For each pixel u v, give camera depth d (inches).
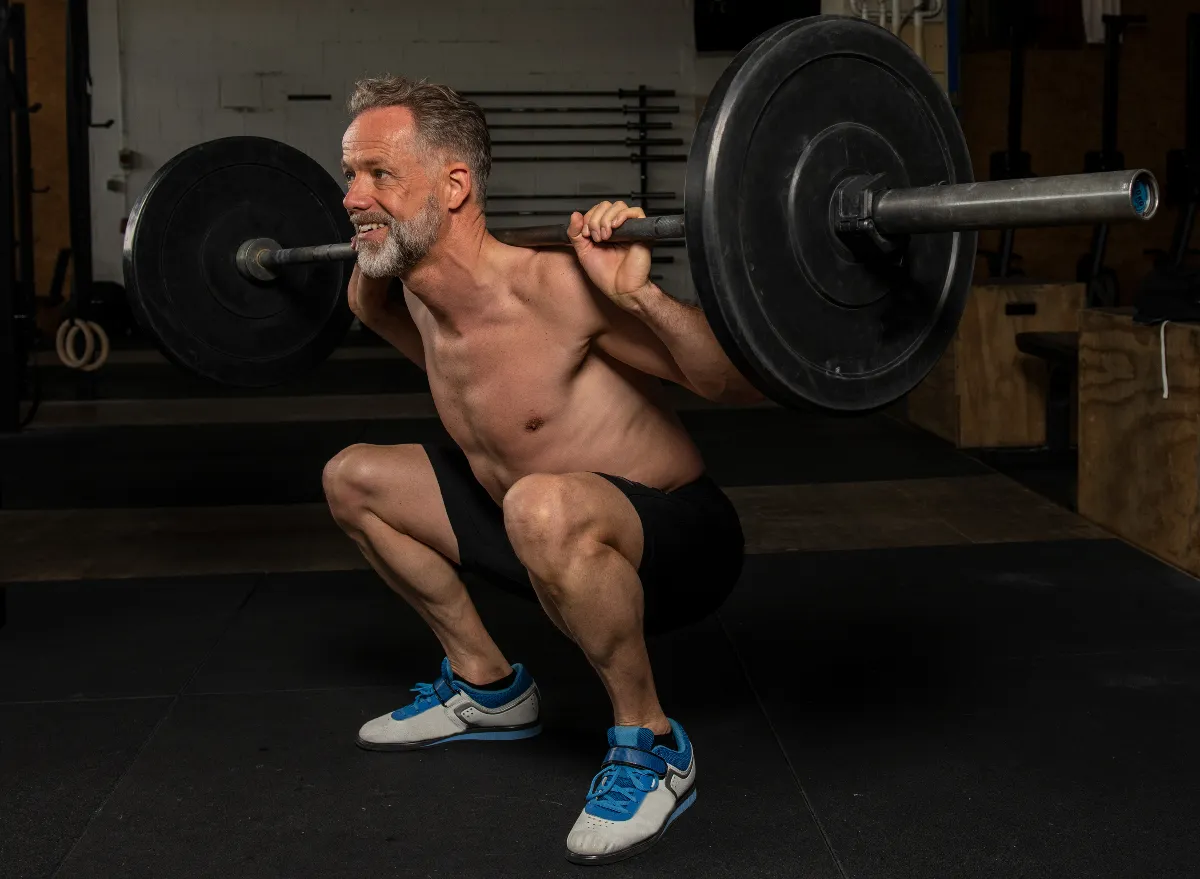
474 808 70.5
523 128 348.5
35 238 352.2
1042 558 119.5
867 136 57.1
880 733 79.3
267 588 114.8
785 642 96.8
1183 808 68.4
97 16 343.0
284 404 229.9
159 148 349.7
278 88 348.8
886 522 136.3
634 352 65.7
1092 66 290.2
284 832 67.9
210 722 83.3
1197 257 291.7
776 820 68.0
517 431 68.1
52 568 122.8
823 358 57.8
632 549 65.3
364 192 62.7
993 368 173.3
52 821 69.3
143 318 83.5
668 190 354.9
